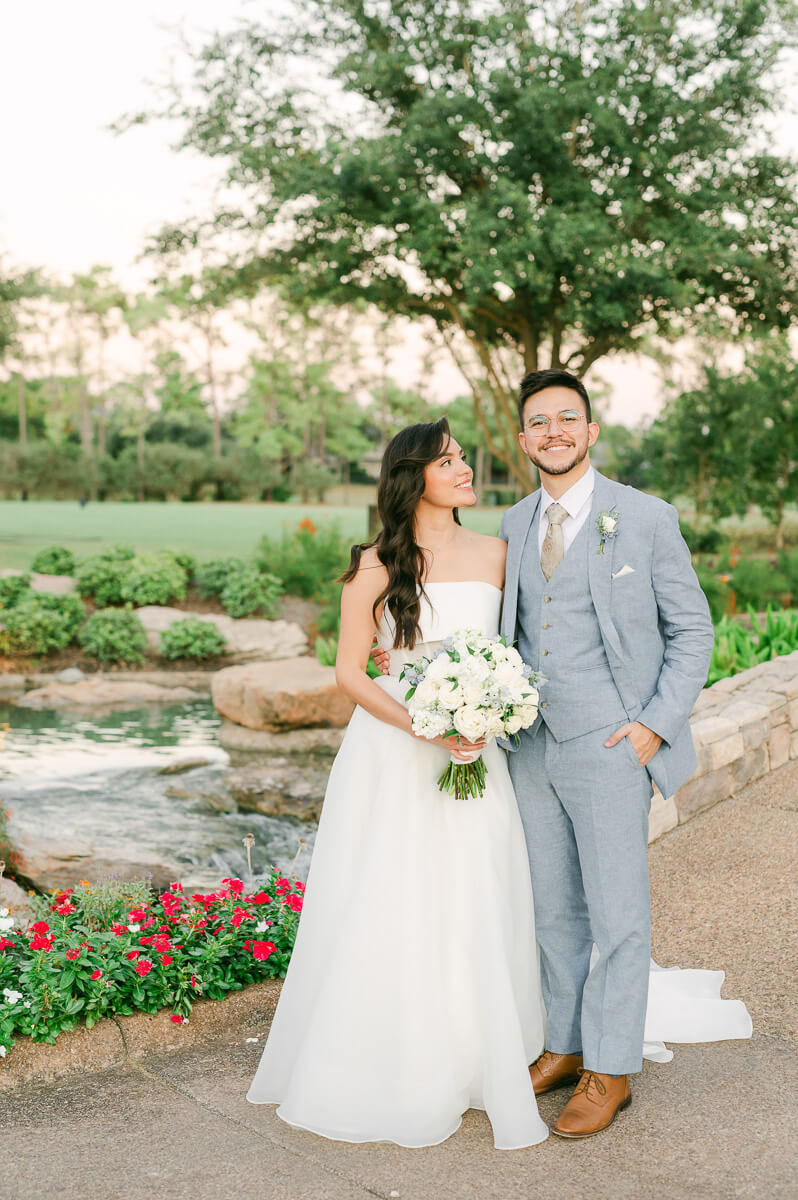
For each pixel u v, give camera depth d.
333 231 14.11
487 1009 2.59
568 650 2.70
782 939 3.66
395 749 2.71
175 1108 2.73
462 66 13.62
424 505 2.85
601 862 2.66
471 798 2.72
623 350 15.77
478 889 2.67
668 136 13.56
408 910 2.62
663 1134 2.52
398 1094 2.55
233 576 15.90
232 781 8.03
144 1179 2.38
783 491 17.95
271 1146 2.52
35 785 7.86
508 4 13.20
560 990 2.84
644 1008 2.65
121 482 54.38
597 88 12.56
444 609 2.80
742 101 13.68
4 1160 2.47
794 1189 2.26
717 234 12.84
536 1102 2.66
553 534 2.75
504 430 16.53
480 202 13.02
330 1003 2.59
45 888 5.55
